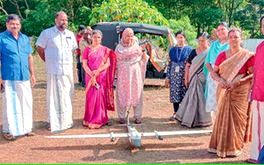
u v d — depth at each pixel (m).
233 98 6.24
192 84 8.05
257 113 5.90
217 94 6.42
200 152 6.61
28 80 7.32
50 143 7.05
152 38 12.84
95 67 8.06
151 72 12.61
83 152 6.59
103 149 6.75
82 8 26.66
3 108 7.20
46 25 28.61
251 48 15.24
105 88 8.22
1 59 7.04
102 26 12.49
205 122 8.05
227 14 33.06
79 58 12.58
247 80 6.20
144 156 6.41
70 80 7.95
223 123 6.31
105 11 15.12
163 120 8.72
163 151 6.65
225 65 6.21
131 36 8.11
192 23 30.64
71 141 7.15
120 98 8.23
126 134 7.15
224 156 6.31
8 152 6.59
